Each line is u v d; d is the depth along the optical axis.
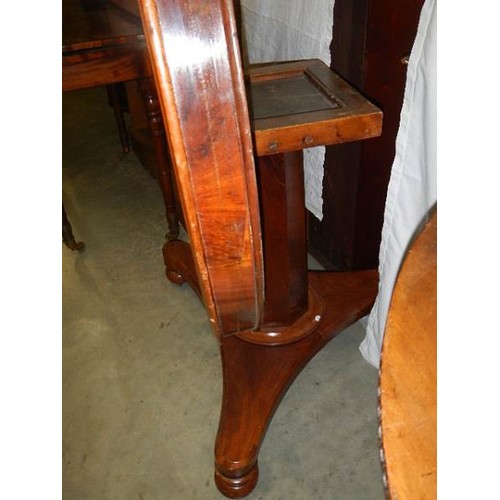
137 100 1.96
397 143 0.96
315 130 0.76
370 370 1.25
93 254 1.67
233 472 0.99
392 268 1.06
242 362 1.12
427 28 0.83
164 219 1.80
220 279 0.64
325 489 1.03
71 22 1.23
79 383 1.26
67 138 2.33
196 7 0.49
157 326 1.40
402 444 0.39
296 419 1.15
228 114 0.53
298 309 1.18
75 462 1.10
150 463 1.09
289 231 1.06
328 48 1.12
